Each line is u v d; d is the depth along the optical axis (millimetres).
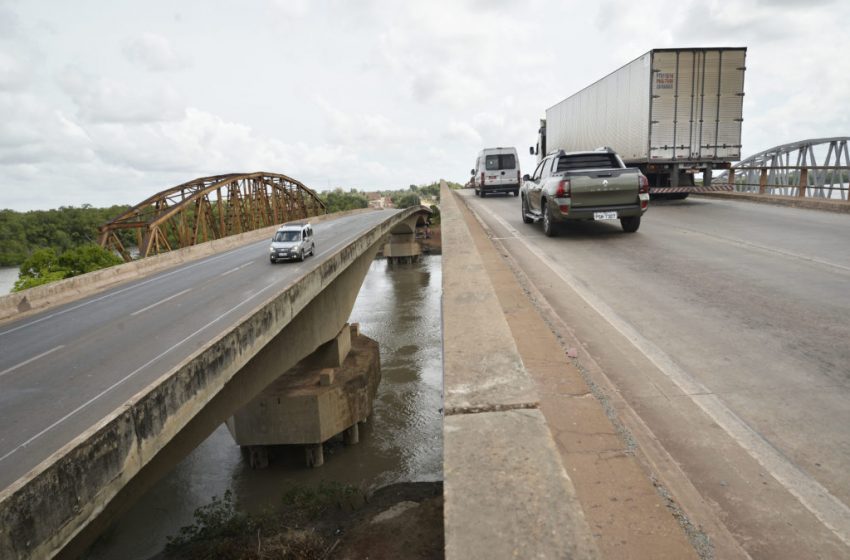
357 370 23172
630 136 19547
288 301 15344
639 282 7137
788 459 2814
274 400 19766
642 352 4504
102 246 39281
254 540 12742
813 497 2482
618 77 20547
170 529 16562
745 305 5730
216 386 10477
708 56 17750
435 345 33594
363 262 31000
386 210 111188
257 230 46469
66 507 6055
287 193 73938
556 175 11922
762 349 4430
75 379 10422
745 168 19656
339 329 24234
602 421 2912
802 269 7316
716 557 2018
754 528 2268
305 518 13656
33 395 9656
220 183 50906
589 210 11312
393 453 20797
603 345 4707
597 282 7277
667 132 18031
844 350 4289
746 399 3541
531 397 2645
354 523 11570
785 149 40656
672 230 11984
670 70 17797
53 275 39531
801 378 3822
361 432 22609
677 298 6211
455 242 8898
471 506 1793
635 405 3504
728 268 7672
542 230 13375
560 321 5430
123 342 13094
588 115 24594
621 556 1829
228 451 21969
